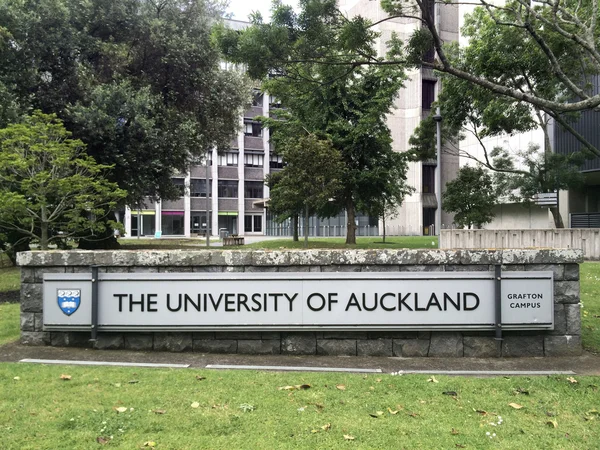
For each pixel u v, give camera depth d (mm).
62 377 4230
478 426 3367
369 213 27016
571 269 5035
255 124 57969
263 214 58594
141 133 17656
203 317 5059
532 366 4695
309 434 3223
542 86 13555
